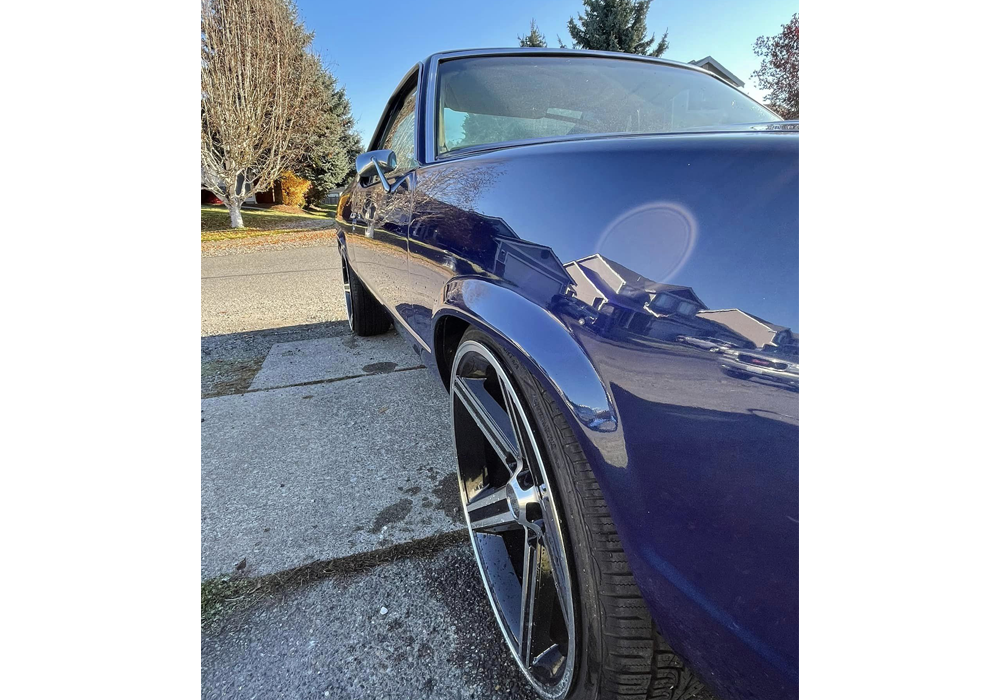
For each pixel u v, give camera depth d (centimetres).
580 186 87
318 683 118
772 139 66
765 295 58
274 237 1380
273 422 261
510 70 198
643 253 73
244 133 1475
